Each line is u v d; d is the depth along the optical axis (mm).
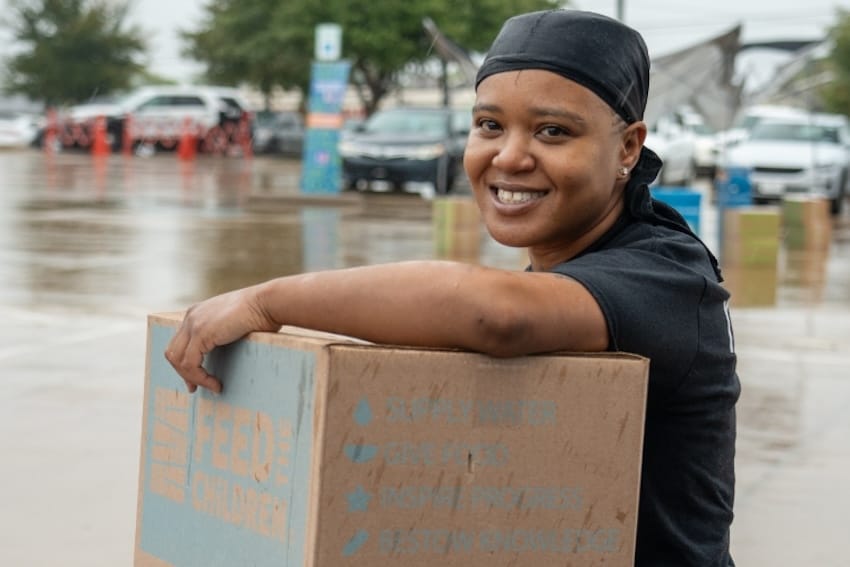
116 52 58438
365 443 1664
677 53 16641
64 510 4820
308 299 1774
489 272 1757
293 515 1695
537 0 42938
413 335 1736
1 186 22594
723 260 14094
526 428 1743
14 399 6512
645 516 1964
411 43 43000
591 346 1819
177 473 1927
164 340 1957
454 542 1721
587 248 2057
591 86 1946
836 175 23531
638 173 2088
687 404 1941
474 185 2064
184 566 1906
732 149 23875
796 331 9570
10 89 58031
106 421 6137
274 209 20109
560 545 1772
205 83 54844
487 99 1997
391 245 15070
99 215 17516
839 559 4660
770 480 5656
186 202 20656
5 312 9109
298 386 1691
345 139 24859
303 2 44688
